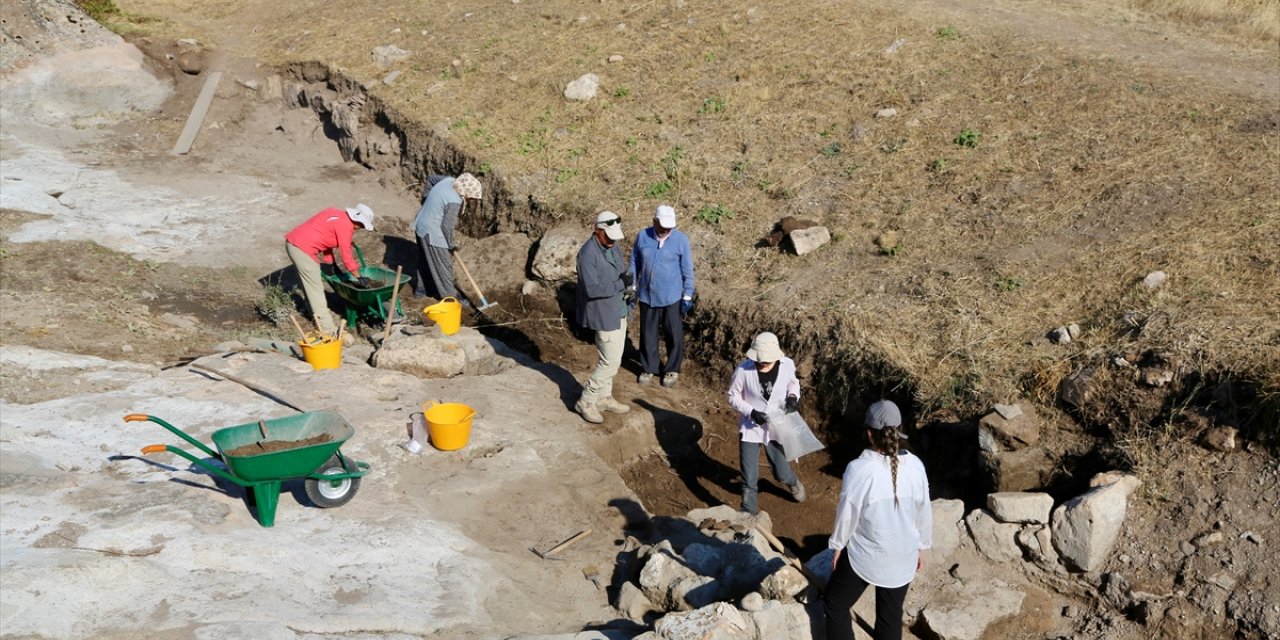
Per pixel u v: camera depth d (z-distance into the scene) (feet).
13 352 28.35
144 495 21.29
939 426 27.22
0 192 43.27
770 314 32.37
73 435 24.06
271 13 64.80
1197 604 21.08
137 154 51.62
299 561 19.61
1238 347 24.50
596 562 21.89
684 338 34.55
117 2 65.00
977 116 40.19
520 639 17.94
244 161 52.03
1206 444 23.40
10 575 17.16
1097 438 25.25
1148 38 46.21
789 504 27.35
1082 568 22.24
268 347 31.99
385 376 28.89
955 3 52.11
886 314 30.58
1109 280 29.45
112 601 17.57
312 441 21.53
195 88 56.70
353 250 42.29
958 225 34.50
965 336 28.76
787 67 46.50
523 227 41.86
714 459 29.43
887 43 47.01
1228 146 34.88
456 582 19.85
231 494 21.77
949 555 23.47
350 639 17.51
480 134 46.32
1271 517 21.74
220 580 18.69
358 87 52.31
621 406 29.27
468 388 29.14
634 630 19.03
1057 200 34.22
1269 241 29.09
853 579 17.52
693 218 38.32
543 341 35.68
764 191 38.93
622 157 42.93
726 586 20.07
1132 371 25.25
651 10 54.90
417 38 56.65
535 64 51.21
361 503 22.15
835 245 35.12
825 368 30.42
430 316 32.73
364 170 51.19
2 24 54.03
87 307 34.09
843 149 40.24
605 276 26.58
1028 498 23.06
